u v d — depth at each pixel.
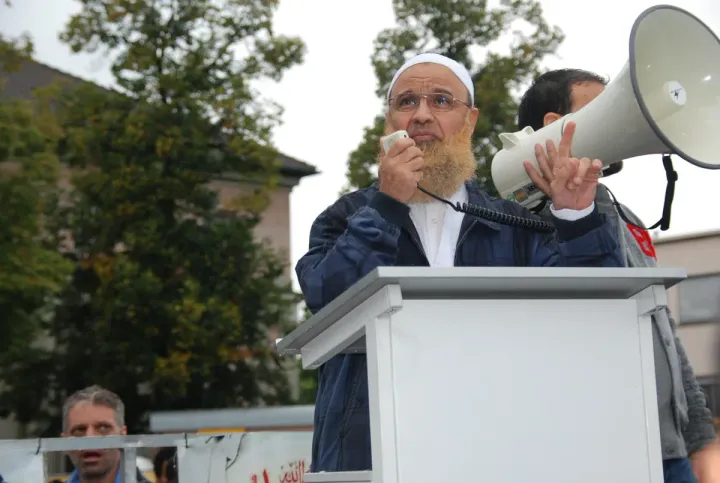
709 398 4.08
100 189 28.83
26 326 23.55
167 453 5.40
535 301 2.37
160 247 28.67
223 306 29.03
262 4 29.92
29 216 23.00
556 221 3.29
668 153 3.80
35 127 23.17
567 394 2.35
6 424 32.50
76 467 5.65
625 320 2.43
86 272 29.72
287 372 32.88
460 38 25.17
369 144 24.58
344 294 2.33
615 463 2.36
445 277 2.20
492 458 2.28
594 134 3.84
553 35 25.12
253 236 31.11
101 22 29.36
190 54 29.59
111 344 28.47
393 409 2.25
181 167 29.23
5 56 24.33
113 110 29.44
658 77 3.77
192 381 29.77
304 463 5.82
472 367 2.31
